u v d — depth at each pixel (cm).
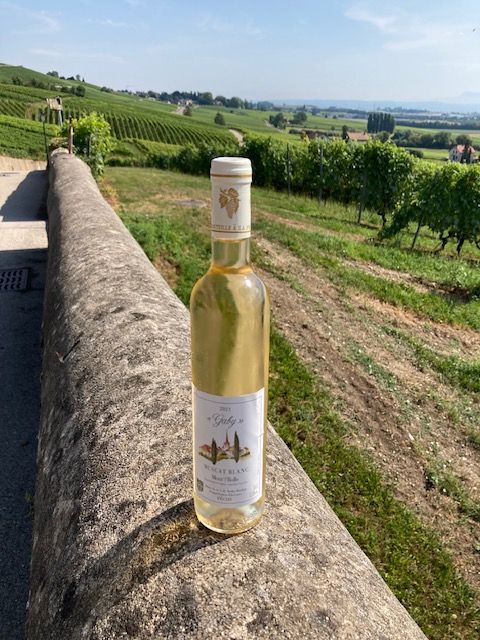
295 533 128
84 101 8825
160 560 118
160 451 158
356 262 1101
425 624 324
